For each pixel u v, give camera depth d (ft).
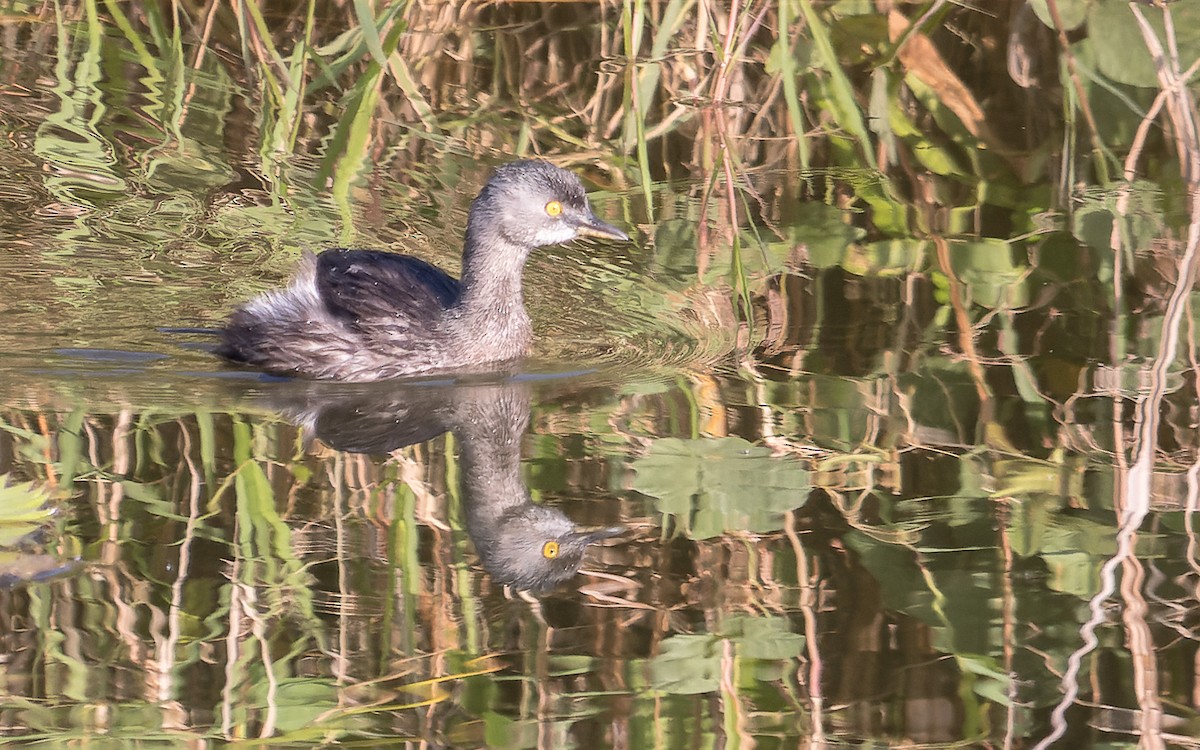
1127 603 28.22
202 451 33.60
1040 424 35.29
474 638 27.14
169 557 29.09
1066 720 25.04
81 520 30.25
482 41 57.62
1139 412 35.76
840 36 52.90
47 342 39.29
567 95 57.52
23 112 53.31
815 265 45.09
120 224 46.62
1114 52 49.29
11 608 27.30
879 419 35.65
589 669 26.35
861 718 25.20
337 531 30.40
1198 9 49.47
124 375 37.65
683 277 44.83
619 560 29.71
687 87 55.36
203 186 49.39
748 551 29.89
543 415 36.63
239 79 56.39
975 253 45.52
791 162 52.80
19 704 24.94
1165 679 26.16
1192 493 32.22
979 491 32.30
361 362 39.09
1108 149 51.88
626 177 51.75
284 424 35.60
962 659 26.76
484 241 40.42
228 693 25.44
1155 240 46.01
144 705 25.03
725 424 35.65
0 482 30.71
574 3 57.36
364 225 47.67
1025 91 54.54
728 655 26.58
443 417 36.52
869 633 27.32
